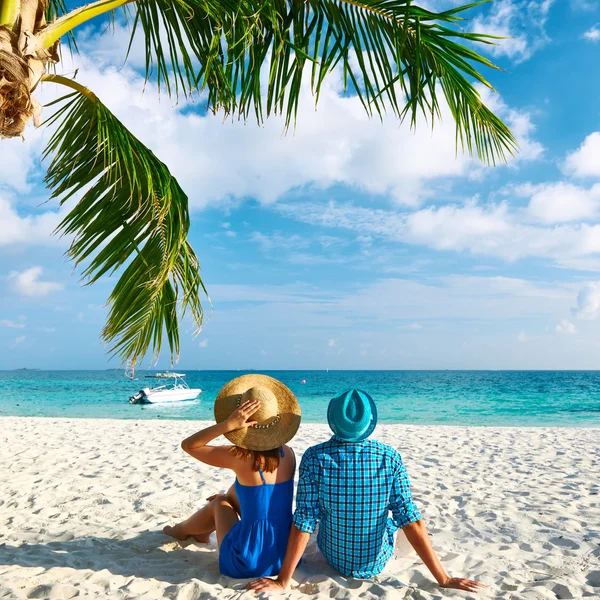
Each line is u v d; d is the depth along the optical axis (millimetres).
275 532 2965
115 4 3518
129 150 3723
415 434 11641
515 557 3551
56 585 2838
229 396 3055
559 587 2973
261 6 3639
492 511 4746
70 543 3738
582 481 6305
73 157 4078
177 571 3154
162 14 4117
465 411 25656
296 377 92438
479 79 4051
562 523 4352
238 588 2814
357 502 2838
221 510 3283
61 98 3980
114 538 3893
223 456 2971
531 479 6457
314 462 2865
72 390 44688
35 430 11781
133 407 26250
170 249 3910
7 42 2895
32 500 5238
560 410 26000
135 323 4258
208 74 3936
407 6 3656
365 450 2863
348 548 2893
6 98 2891
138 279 4086
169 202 3795
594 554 3582
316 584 2836
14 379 79000
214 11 3770
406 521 2836
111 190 3975
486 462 7738
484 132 4469
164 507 4957
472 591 2781
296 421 2973
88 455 8195
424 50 4090
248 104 4227
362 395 2904
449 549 3689
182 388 28453
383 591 2744
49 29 3160
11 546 3705
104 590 2865
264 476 2955
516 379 69625
